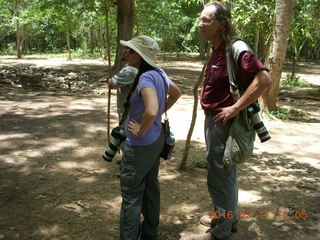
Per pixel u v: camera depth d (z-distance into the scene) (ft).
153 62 9.29
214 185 9.82
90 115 27.66
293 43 46.21
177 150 19.40
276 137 23.41
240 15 29.30
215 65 9.39
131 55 9.39
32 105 31.07
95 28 118.93
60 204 12.50
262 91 8.64
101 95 39.34
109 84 11.19
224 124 9.12
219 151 9.49
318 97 44.75
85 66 75.61
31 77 44.75
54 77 50.37
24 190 13.50
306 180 15.67
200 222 11.59
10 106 30.07
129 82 10.79
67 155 17.70
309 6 43.75
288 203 13.30
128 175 9.37
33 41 152.66
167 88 9.57
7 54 128.88
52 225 11.12
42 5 51.52
